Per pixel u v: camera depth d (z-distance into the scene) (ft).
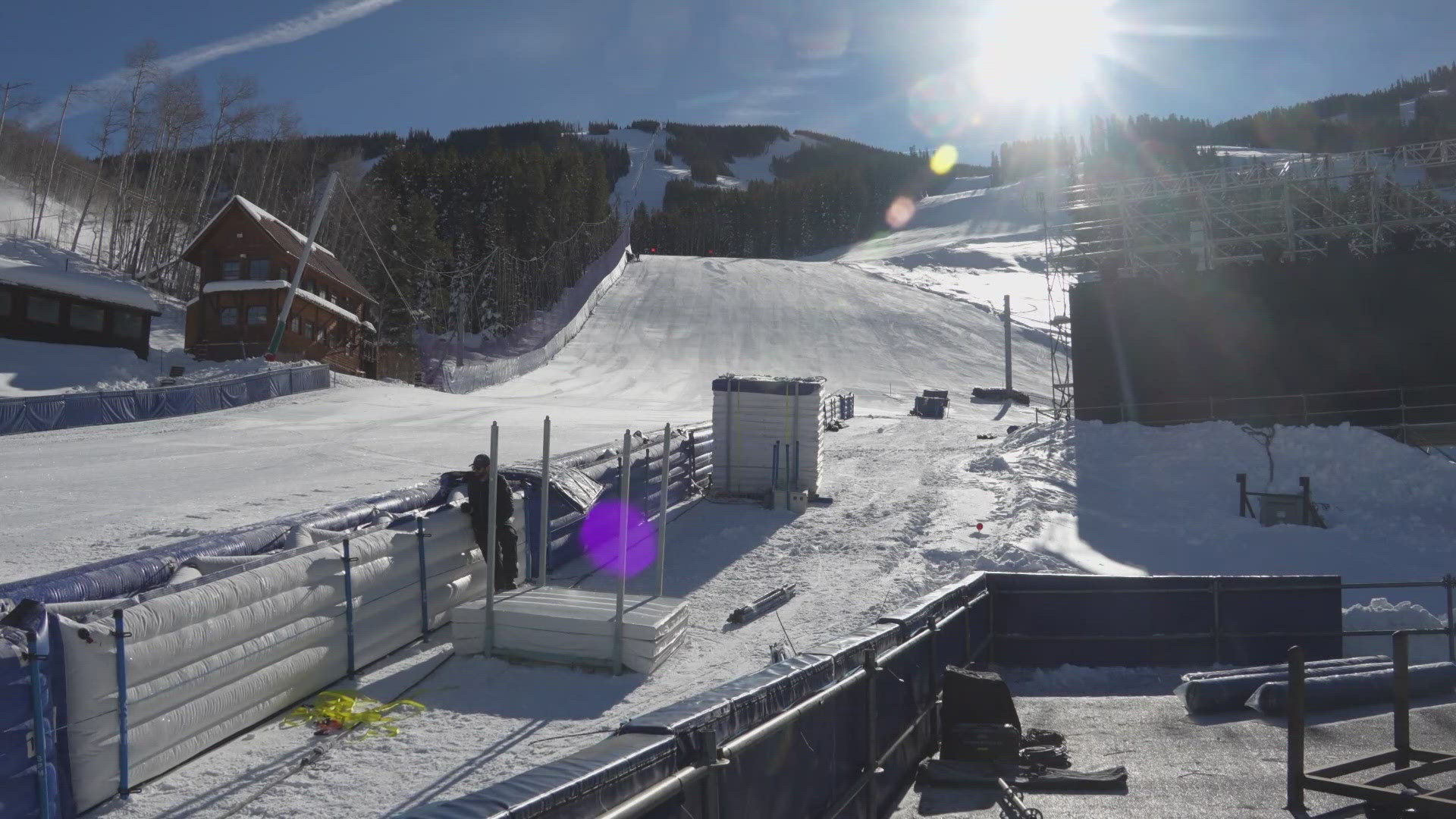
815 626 34.68
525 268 324.80
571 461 45.50
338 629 26.43
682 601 32.19
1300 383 87.20
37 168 242.37
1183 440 80.64
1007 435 106.73
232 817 18.19
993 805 20.17
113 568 21.94
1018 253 445.78
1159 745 23.84
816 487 61.41
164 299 205.98
